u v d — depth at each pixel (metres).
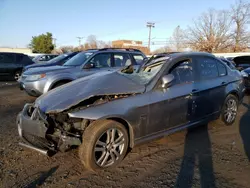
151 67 4.17
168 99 3.81
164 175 3.17
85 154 3.13
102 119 3.21
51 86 6.92
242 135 4.61
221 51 39.00
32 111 3.69
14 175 3.15
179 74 4.16
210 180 3.05
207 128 4.99
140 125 3.55
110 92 3.41
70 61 8.15
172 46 46.94
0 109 6.66
